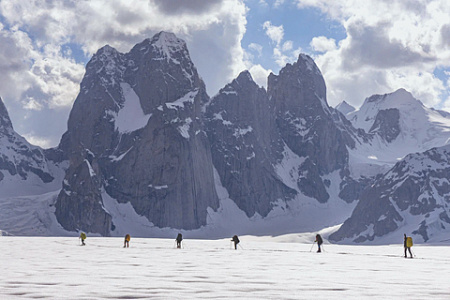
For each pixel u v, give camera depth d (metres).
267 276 40.53
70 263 53.72
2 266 48.41
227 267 50.62
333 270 48.53
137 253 80.56
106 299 26.77
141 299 26.92
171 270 45.59
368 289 32.28
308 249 119.12
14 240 156.12
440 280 38.94
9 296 27.34
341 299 27.67
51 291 29.42
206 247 121.88
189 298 27.36
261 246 144.62
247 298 27.58
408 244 80.62
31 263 53.09
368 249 135.38
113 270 44.69
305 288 32.38
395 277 41.34
